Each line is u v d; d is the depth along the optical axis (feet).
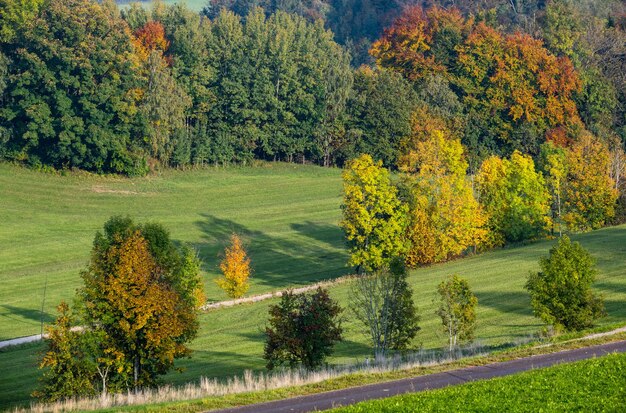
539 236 404.36
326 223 469.98
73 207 463.01
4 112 500.33
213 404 138.72
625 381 135.13
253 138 571.28
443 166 377.71
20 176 490.49
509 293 278.46
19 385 215.10
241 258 328.29
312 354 188.65
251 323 282.77
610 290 261.85
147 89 535.60
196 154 549.54
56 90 499.92
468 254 386.11
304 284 365.61
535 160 580.30
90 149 505.25
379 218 363.76
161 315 188.96
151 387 192.65
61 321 186.39
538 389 132.77
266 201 506.89
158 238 204.23
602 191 410.93
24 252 395.34
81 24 508.12
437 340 226.38
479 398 129.18
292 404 137.08
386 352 205.77
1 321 306.55
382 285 209.15
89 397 178.50
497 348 184.03
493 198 396.57
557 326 205.36
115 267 188.03
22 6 515.91
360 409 126.72
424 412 123.95
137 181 515.09
